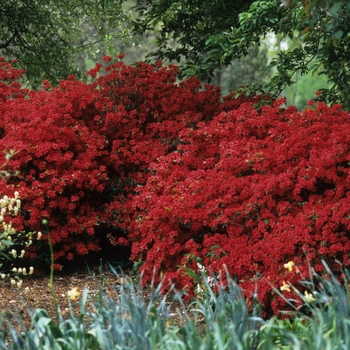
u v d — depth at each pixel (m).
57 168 6.52
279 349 3.41
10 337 4.32
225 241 5.50
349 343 3.02
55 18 11.14
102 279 6.02
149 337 3.29
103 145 6.89
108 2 8.70
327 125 5.83
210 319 3.98
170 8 8.36
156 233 5.87
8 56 11.34
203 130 6.49
